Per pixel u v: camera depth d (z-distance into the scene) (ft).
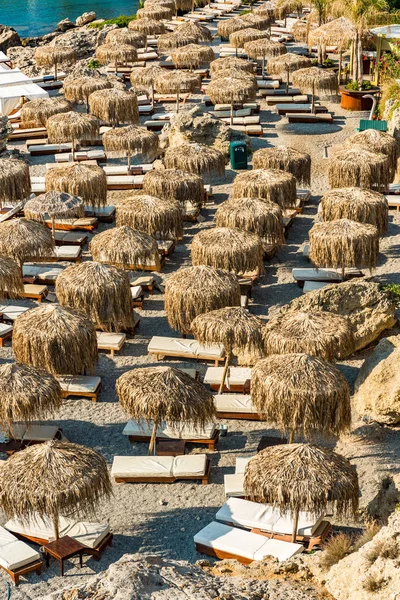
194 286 100.83
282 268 126.52
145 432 86.94
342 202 121.39
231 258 111.75
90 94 193.16
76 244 133.28
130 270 124.88
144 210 125.49
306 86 193.06
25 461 70.38
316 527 71.36
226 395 93.61
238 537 70.28
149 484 81.76
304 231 139.13
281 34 282.77
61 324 93.30
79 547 69.36
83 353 94.07
